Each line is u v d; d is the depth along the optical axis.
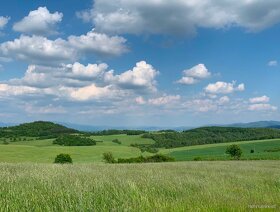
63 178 14.27
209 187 14.05
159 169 25.89
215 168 29.73
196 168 29.42
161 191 12.60
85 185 12.05
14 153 116.81
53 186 11.75
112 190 11.73
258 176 20.69
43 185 11.93
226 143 155.25
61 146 143.00
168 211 8.99
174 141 161.88
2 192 10.36
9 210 8.38
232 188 14.35
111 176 16.58
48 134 180.12
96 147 141.75
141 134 184.12
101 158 113.38
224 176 20.20
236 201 10.59
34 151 122.88
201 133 177.75
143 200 10.01
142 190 12.08
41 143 156.75
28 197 9.71
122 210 8.80
